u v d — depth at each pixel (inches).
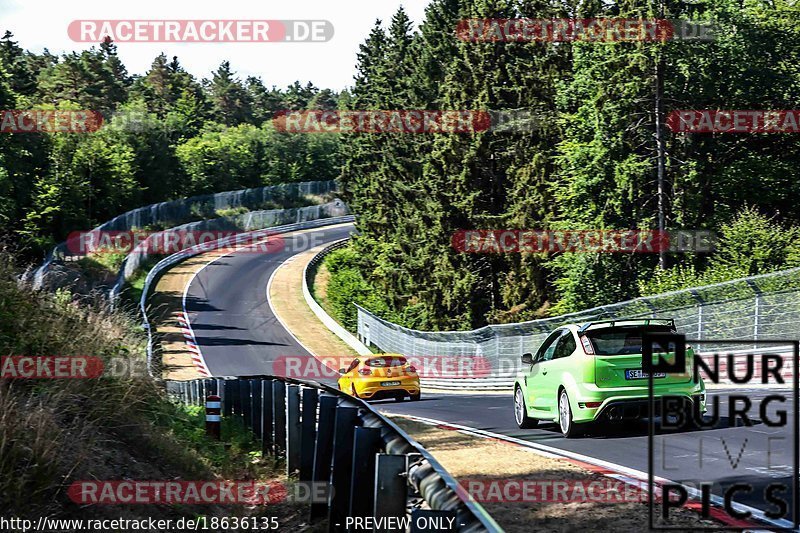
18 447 647.1
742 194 4160.9
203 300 6422.2
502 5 5226.4
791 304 2209.6
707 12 3878.0
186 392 2086.6
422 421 1605.6
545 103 4933.6
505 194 5044.3
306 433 920.9
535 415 1325.0
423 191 5570.9
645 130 4035.4
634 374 1144.8
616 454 995.9
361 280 7268.7
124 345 1037.2
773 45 4087.1
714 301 2409.0
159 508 746.2
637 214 3996.1
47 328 885.2
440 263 5108.3
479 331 3356.3
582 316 2768.2
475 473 917.8
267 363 4613.7
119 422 857.5
